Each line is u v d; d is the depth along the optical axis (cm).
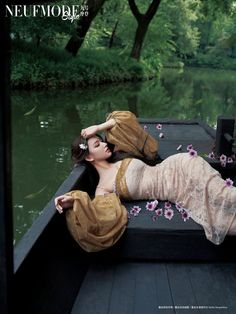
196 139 482
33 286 192
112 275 233
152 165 354
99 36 2352
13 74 1333
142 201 285
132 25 2256
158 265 244
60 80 1462
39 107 1132
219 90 1794
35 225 216
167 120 574
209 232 242
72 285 217
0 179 147
